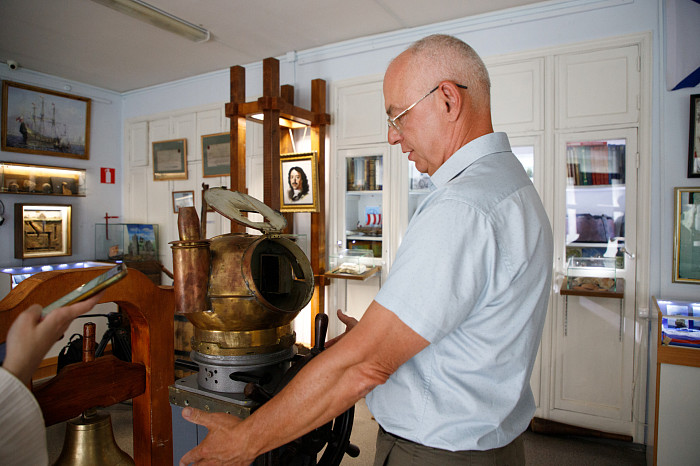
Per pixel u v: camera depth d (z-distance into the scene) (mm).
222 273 951
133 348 1121
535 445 2781
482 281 743
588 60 2863
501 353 787
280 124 3537
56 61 4137
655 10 2697
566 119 2930
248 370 1014
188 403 1034
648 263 2744
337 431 1079
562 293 2750
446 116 864
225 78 4379
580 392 2918
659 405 2197
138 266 4555
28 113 4363
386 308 724
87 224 4895
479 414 790
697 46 2504
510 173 832
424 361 819
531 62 3012
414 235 755
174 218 4785
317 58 3795
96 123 4957
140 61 4129
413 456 837
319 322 1061
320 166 3594
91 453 882
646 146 2732
